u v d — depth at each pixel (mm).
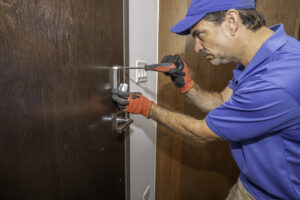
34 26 362
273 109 473
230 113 533
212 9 539
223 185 1337
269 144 558
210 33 572
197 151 1297
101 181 670
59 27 419
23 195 377
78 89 501
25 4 340
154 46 1086
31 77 367
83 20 491
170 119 664
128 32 760
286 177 572
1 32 305
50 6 391
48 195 441
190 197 1379
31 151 385
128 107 669
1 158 329
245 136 541
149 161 1197
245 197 728
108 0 598
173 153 1299
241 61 627
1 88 316
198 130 597
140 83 939
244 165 664
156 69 713
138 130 988
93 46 543
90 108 562
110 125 697
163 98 1195
